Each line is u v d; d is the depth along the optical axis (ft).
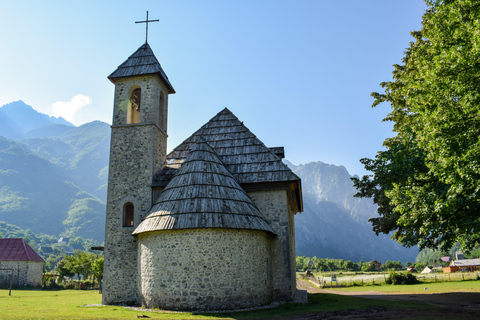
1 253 170.50
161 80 89.66
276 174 79.10
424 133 47.16
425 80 50.08
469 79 42.55
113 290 74.49
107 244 77.30
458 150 42.29
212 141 90.12
